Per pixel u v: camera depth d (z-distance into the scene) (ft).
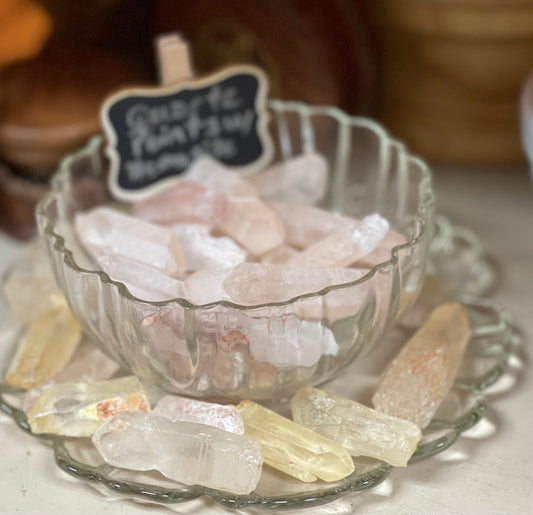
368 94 2.18
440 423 1.58
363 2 2.12
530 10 2.01
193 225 1.72
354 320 1.54
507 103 2.18
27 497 1.53
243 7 2.10
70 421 1.57
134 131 1.87
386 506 1.49
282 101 2.13
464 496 1.51
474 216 2.14
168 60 1.88
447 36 2.09
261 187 1.91
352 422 1.52
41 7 2.24
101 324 1.59
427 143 2.27
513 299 1.90
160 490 1.47
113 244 1.69
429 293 1.85
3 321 1.87
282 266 1.58
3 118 2.01
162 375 1.58
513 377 1.73
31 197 2.07
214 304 1.47
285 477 1.51
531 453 1.58
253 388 1.57
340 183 2.03
